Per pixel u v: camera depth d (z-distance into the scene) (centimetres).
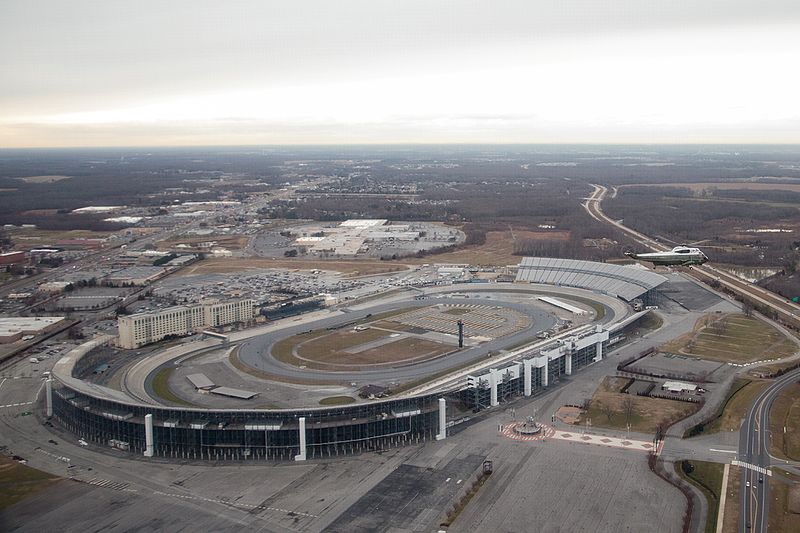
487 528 19612
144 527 19875
